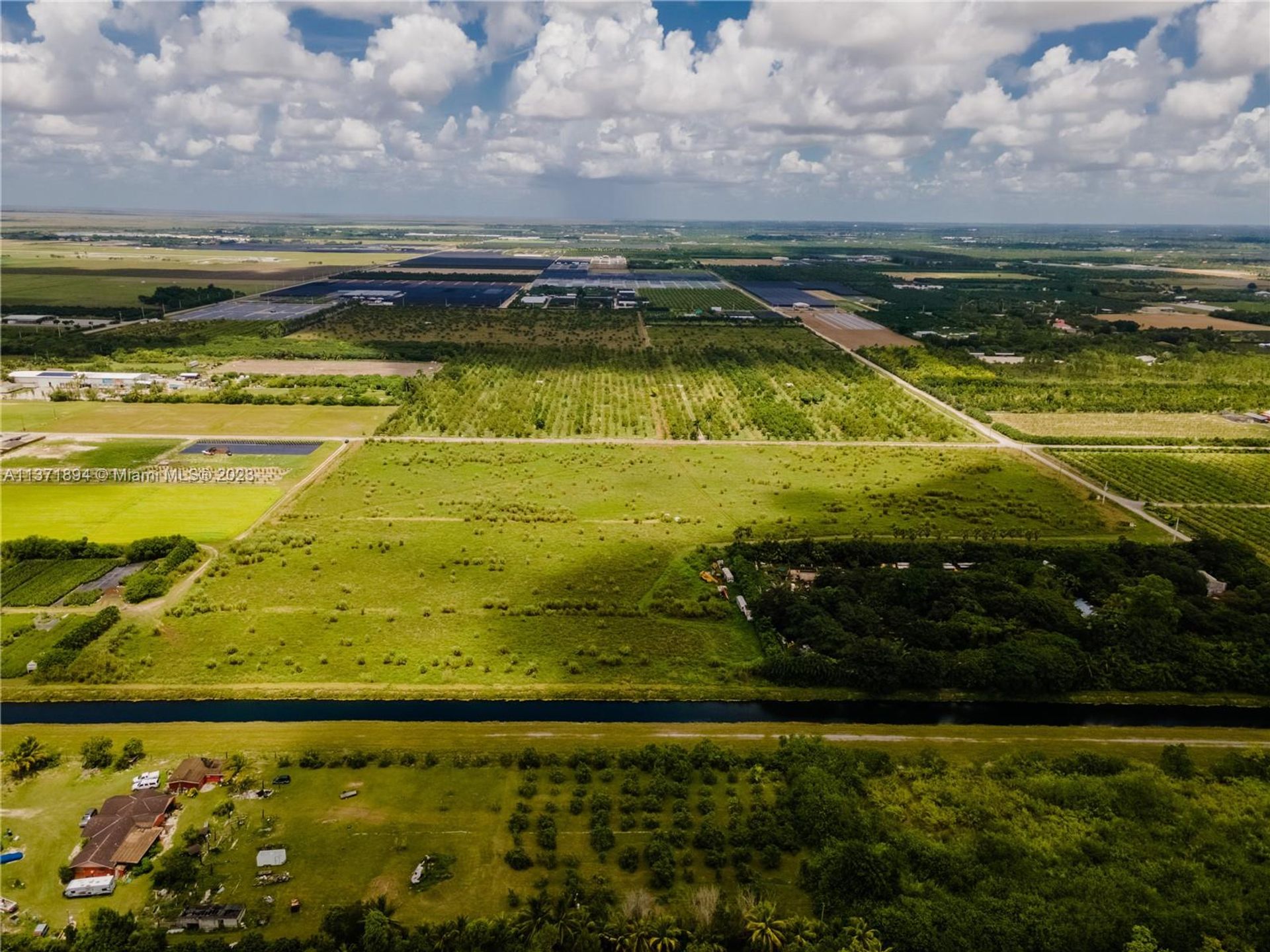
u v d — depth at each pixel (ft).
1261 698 427.33
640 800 335.88
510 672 427.74
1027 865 306.96
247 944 260.21
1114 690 431.43
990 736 390.01
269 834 312.71
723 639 465.47
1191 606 486.79
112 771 344.90
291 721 384.88
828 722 403.75
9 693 399.24
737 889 294.46
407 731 375.66
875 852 301.63
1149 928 277.85
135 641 442.91
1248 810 340.39
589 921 268.41
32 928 272.51
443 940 265.54
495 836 315.78
